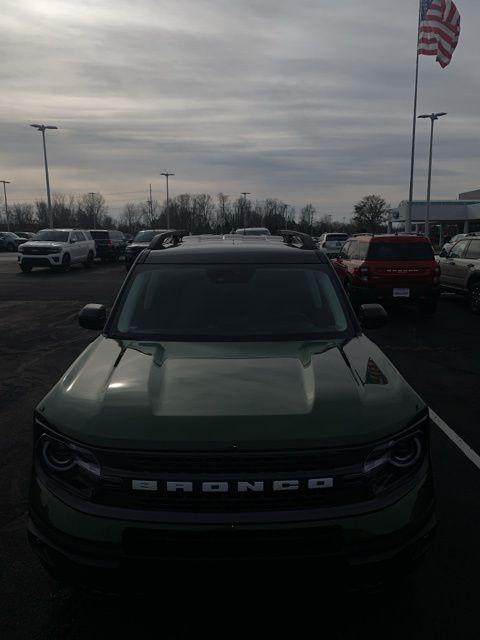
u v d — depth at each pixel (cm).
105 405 243
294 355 306
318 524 215
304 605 272
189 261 400
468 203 5650
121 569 216
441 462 446
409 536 226
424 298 1201
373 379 272
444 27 2464
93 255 2839
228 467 219
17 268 2741
